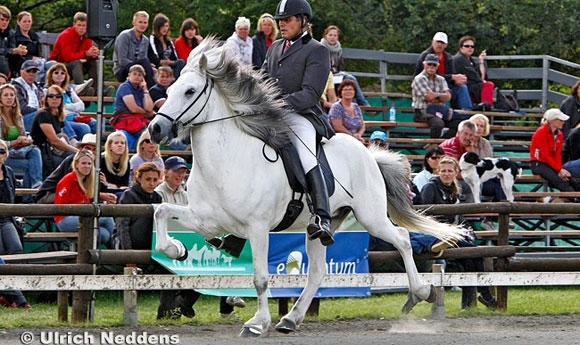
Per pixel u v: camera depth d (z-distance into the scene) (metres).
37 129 16.91
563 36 29.81
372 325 13.11
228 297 13.16
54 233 15.26
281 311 13.83
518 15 29.44
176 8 29.69
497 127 23.77
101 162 15.98
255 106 11.29
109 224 15.16
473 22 29.17
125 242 13.16
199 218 11.34
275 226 11.67
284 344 10.98
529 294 17.05
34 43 20.05
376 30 29.48
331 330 12.60
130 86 18.33
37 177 16.55
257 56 19.69
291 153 11.45
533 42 29.78
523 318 13.94
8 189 14.37
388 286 13.28
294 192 11.56
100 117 13.22
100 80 13.28
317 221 11.31
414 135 23.20
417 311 14.72
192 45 21.08
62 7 30.20
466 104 23.55
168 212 11.26
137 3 28.91
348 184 12.12
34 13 30.45
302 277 13.05
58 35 22.86
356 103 21.08
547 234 18.72
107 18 13.24
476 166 18.11
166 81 19.03
